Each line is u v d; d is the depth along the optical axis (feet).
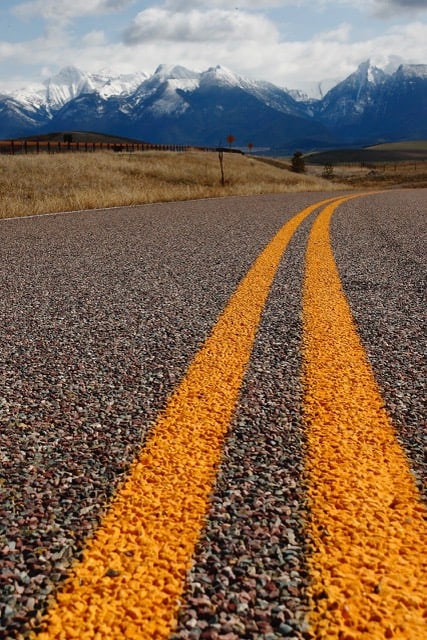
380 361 7.73
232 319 10.12
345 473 4.68
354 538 3.76
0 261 17.44
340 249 18.95
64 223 28.99
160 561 3.59
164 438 5.48
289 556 3.62
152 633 3.01
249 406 6.24
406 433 5.48
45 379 7.29
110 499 4.39
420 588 3.26
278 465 4.87
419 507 4.13
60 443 5.46
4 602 3.26
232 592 3.31
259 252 18.33
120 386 6.98
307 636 2.98
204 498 4.34
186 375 7.32
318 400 6.37
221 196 59.21
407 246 19.70
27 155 112.16
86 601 3.25
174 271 15.17
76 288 13.24
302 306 11.06
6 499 4.45
